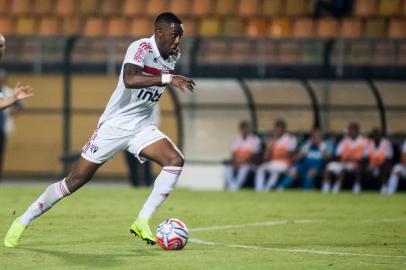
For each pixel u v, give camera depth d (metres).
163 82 25.39
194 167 61.41
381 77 59.81
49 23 76.62
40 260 24.44
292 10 75.25
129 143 26.78
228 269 23.20
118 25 75.56
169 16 26.27
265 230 32.69
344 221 36.41
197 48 60.31
